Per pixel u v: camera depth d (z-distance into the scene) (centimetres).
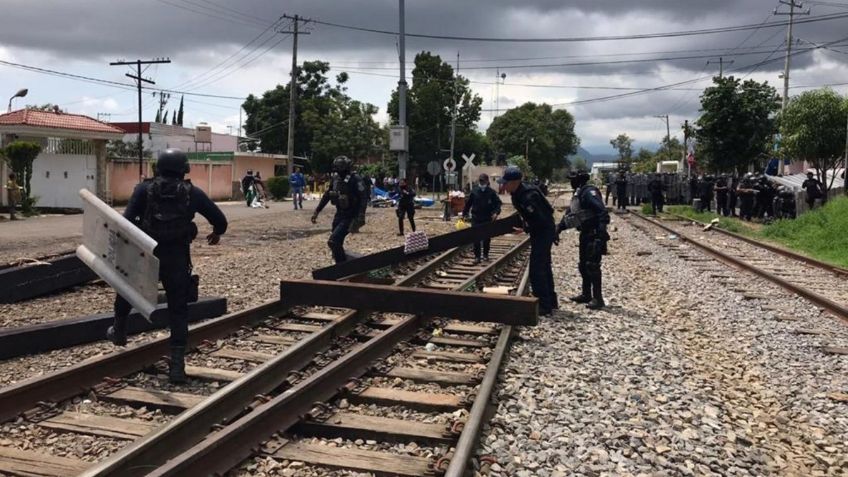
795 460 466
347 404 528
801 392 616
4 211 2700
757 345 783
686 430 500
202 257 1467
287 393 480
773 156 3653
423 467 415
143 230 567
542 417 511
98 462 411
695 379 634
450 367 646
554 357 685
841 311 945
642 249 1827
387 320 833
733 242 2027
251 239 1922
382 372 611
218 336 718
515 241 1978
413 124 8144
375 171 6931
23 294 952
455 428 461
